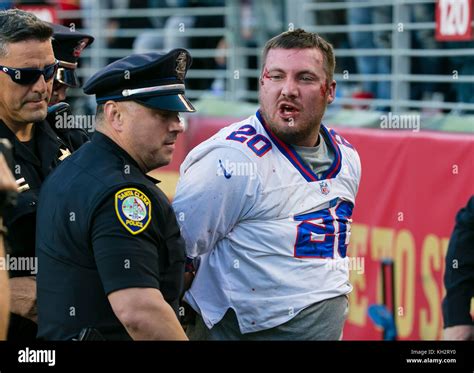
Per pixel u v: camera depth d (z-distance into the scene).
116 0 31.47
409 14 23.73
